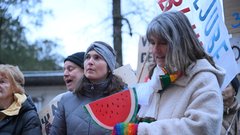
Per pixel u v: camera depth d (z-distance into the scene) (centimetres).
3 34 1248
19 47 1359
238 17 384
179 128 181
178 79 201
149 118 204
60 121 281
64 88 930
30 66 1443
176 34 197
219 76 200
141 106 222
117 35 873
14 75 318
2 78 312
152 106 211
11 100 314
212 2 296
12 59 1345
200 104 186
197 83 193
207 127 177
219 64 286
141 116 218
